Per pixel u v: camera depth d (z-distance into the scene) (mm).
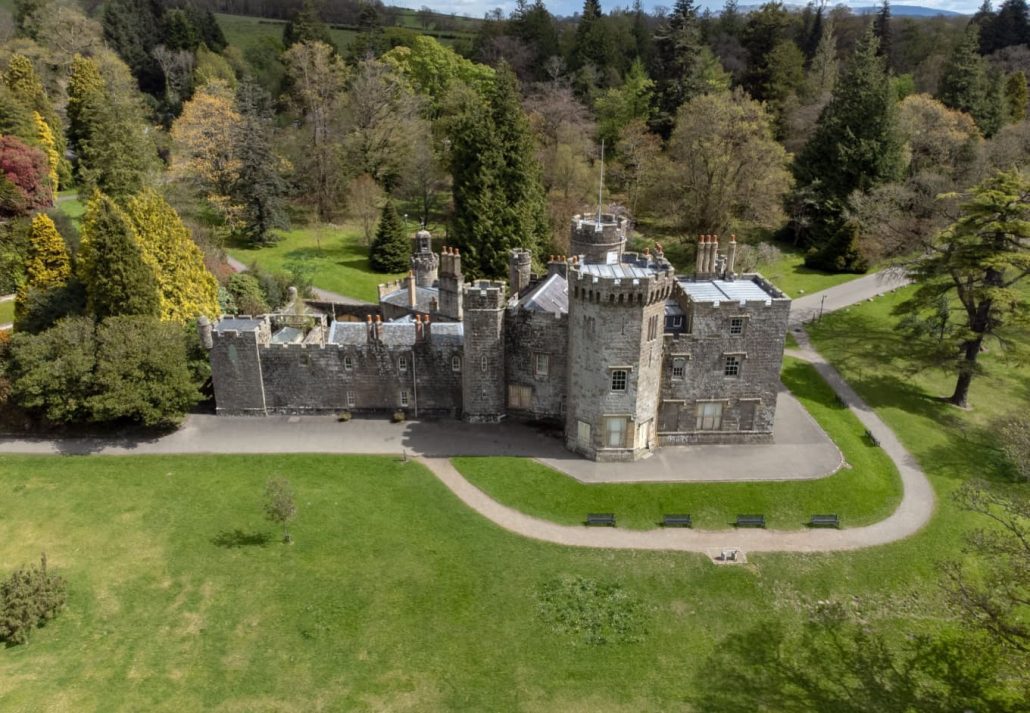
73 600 41219
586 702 35562
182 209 90625
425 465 53469
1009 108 122000
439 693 35844
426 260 73625
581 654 38281
